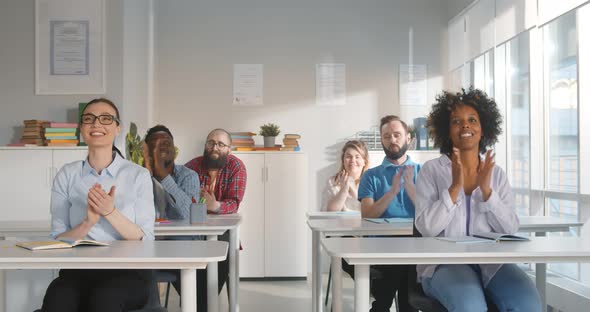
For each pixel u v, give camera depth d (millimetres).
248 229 5734
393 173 4012
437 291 2139
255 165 5754
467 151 2484
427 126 2650
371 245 2182
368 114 6227
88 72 4887
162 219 3586
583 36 4012
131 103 5090
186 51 6188
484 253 1979
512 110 4969
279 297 4945
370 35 6262
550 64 4445
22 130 4914
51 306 2059
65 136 4656
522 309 2080
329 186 5320
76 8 4895
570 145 4211
